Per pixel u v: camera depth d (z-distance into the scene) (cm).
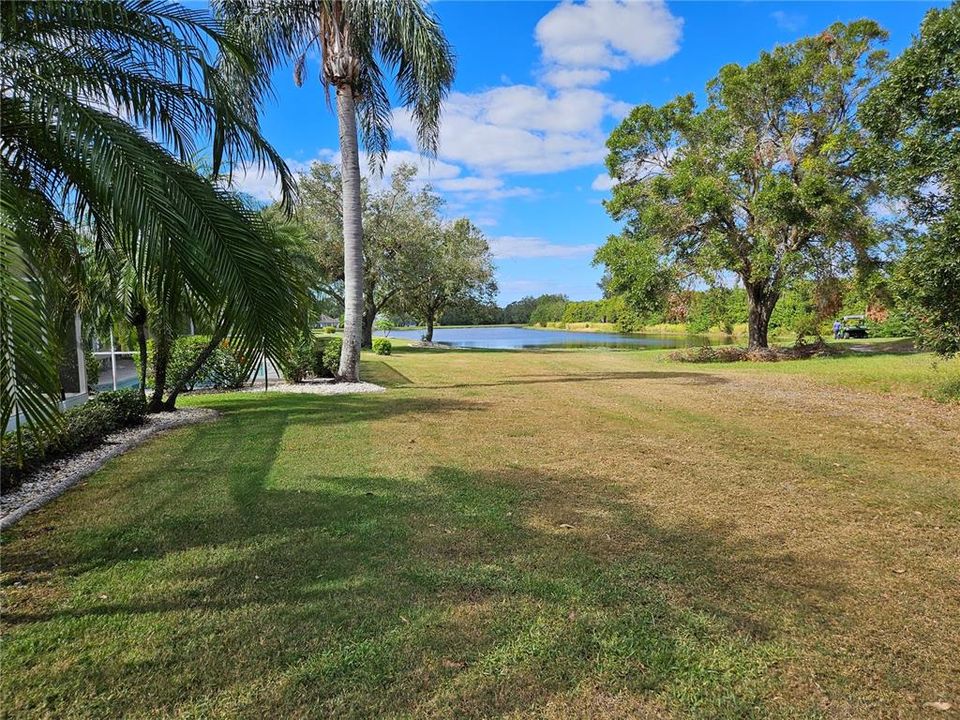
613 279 1900
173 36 350
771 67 1698
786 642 237
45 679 212
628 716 194
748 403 868
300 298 384
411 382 1180
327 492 430
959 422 704
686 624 250
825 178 1516
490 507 398
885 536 352
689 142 1922
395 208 2658
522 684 210
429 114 1069
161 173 288
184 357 1061
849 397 918
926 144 761
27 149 312
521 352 2392
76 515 383
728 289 1916
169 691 206
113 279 679
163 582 288
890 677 215
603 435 640
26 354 225
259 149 391
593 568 304
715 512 393
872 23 1655
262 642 235
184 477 471
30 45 312
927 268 708
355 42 1031
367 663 221
